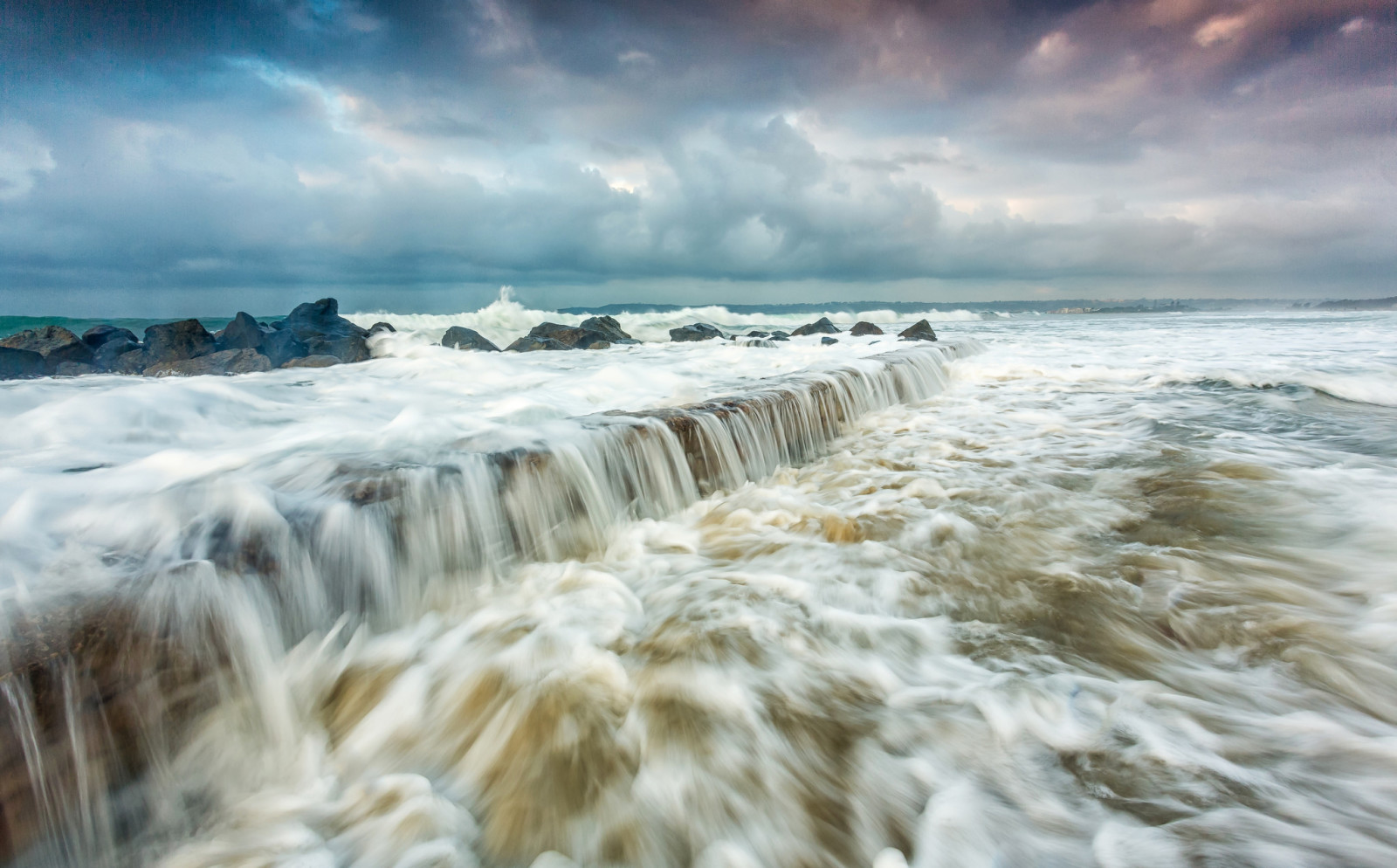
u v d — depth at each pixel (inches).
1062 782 73.6
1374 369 389.1
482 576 126.1
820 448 250.8
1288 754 75.5
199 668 83.0
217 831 76.0
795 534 154.4
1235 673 93.0
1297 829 65.1
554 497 141.6
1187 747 77.5
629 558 144.3
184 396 226.1
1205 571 124.8
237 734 86.0
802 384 255.3
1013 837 67.2
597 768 81.8
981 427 276.5
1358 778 71.6
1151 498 169.3
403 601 113.0
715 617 113.4
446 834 74.0
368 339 603.5
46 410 190.1
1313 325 1047.6
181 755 80.2
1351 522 142.6
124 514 99.2
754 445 209.0
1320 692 87.3
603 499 154.1
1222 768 73.9
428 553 117.5
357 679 98.7
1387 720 81.4
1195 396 337.1
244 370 418.3
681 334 855.1
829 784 77.6
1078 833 66.7
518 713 90.5
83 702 71.6
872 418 303.6
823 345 695.7
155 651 78.7
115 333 518.3
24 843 66.4
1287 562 127.0
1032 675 94.2
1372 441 224.1
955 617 112.9
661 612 116.4
